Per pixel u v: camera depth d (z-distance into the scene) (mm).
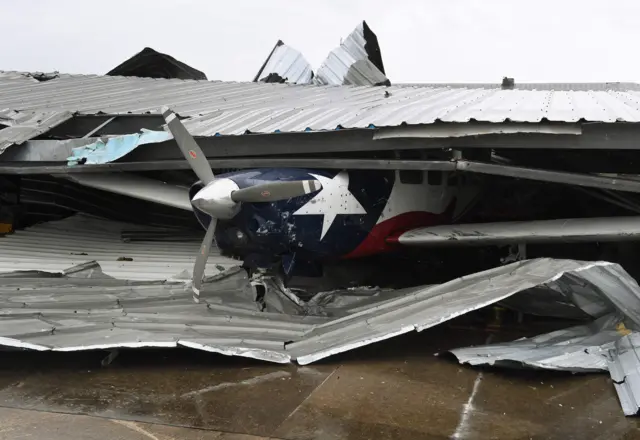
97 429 3857
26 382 4695
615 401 4461
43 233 10000
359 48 17031
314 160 6812
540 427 4020
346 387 4742
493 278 5527
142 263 8398
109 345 4836
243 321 5949
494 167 6281
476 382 4898
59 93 11789
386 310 5695
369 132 6555
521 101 8297
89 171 7773
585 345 5320
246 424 4000
